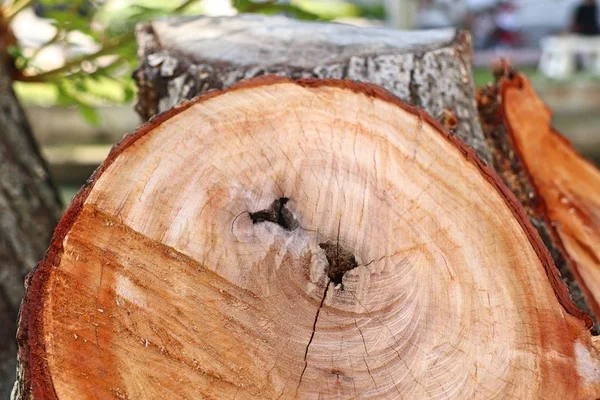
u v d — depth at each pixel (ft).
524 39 20.98
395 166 4.55
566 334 4.42
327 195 4.52
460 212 4.51
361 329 4.42
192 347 4.35
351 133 4.57
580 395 4.38
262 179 4.50
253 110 4.57
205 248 4.41
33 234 6.16
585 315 4.46
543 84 16.12
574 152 5.90
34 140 6.45
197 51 5.34
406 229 4.50
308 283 4.43
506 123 5.75
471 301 4.44
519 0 20.67
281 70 5.15
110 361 4.31
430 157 4.56
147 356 4.33
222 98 4.58
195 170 4.48
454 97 5.35
